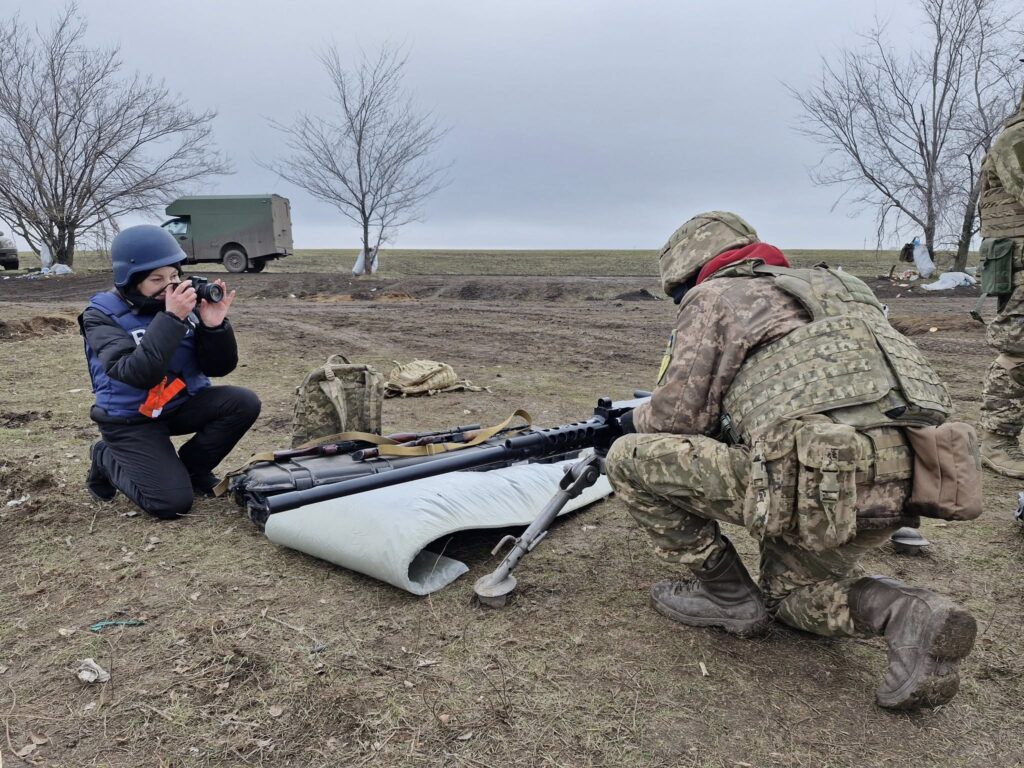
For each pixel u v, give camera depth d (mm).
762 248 2422
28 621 2717
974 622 2004
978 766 1993
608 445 3410
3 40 25109
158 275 3584
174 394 3746
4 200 26969
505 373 8156
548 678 2350
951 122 21234
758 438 2066
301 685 2303
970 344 9414
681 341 2322
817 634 2578
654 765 1976
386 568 2830
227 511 3811
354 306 16656
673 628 2654
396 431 5527
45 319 11141
